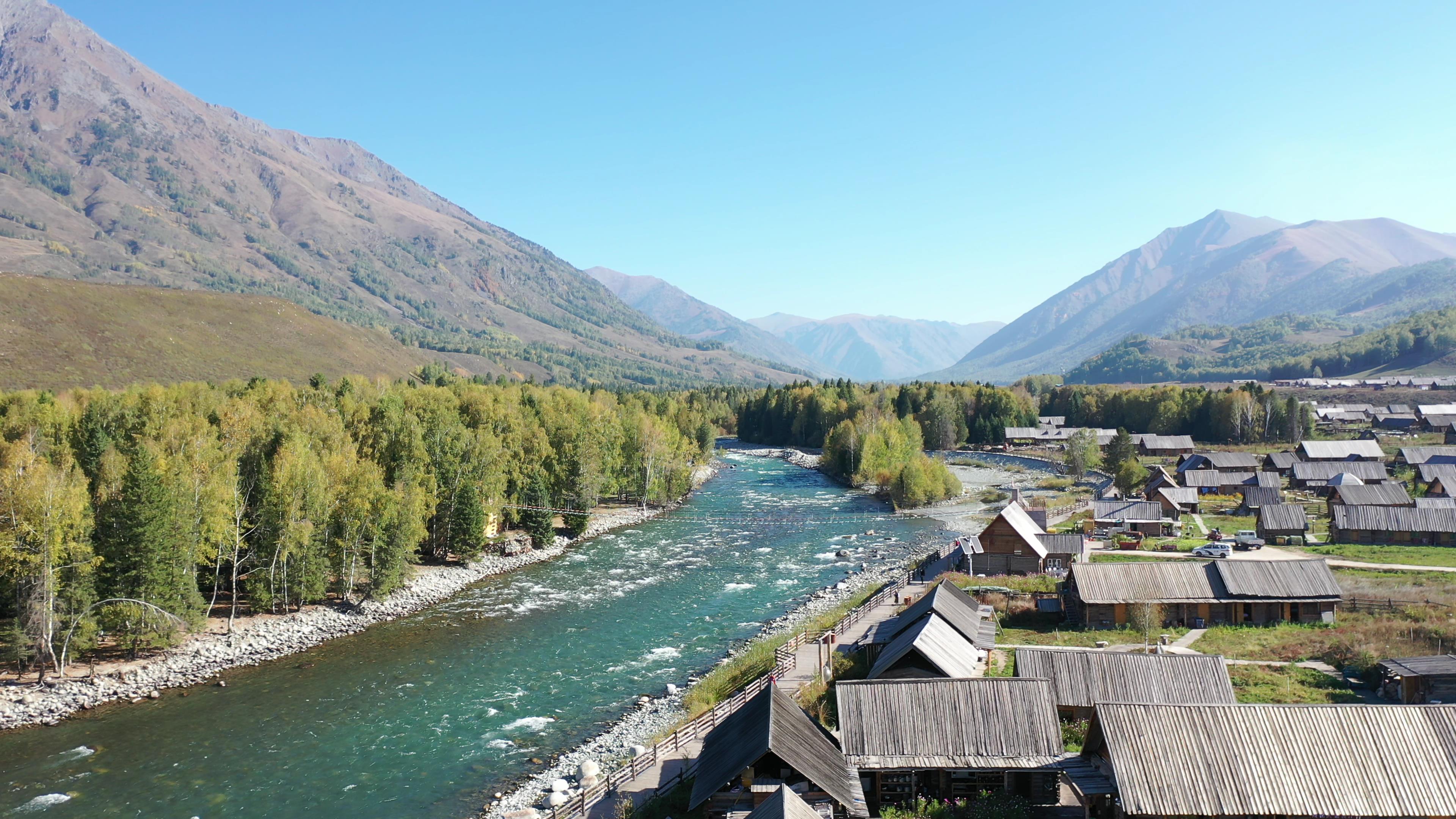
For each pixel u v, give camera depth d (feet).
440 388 565.12
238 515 248.11
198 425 320.70
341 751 170.19
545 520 370.12
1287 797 116.98
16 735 176.65
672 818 133.39
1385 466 525.34
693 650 232.32
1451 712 124.47
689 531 415.23
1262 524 362.33
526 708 192.54
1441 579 276.00
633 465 486.38
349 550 271.28
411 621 261.03
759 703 142.82
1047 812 132.98
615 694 200.44
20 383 655.76
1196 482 511.81
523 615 267.59
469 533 326.44
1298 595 234.58
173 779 158.51
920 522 442.50
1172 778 119.14
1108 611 238.48
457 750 170.81
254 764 164.66
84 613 208.54
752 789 126.41
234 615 249.96
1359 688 183.73
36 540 199.21
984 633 209.05
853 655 210.79
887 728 142.41
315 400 465.47
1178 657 164.45
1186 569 245.24
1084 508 455.22
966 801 136.77
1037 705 143.84
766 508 487.61
